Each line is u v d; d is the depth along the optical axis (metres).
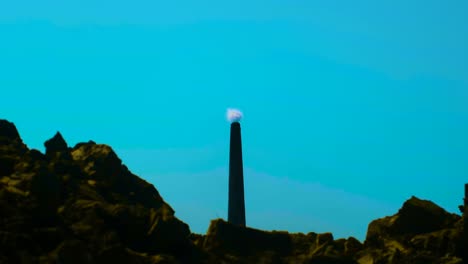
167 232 118.69
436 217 143.00
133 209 121.12
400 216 144.75
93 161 135.75
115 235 110.75
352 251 139.12
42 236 105.38
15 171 118.88
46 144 137.12
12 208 107.94
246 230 133.12
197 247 123.69
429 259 129.12
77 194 121.00
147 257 111.75
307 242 137.75
